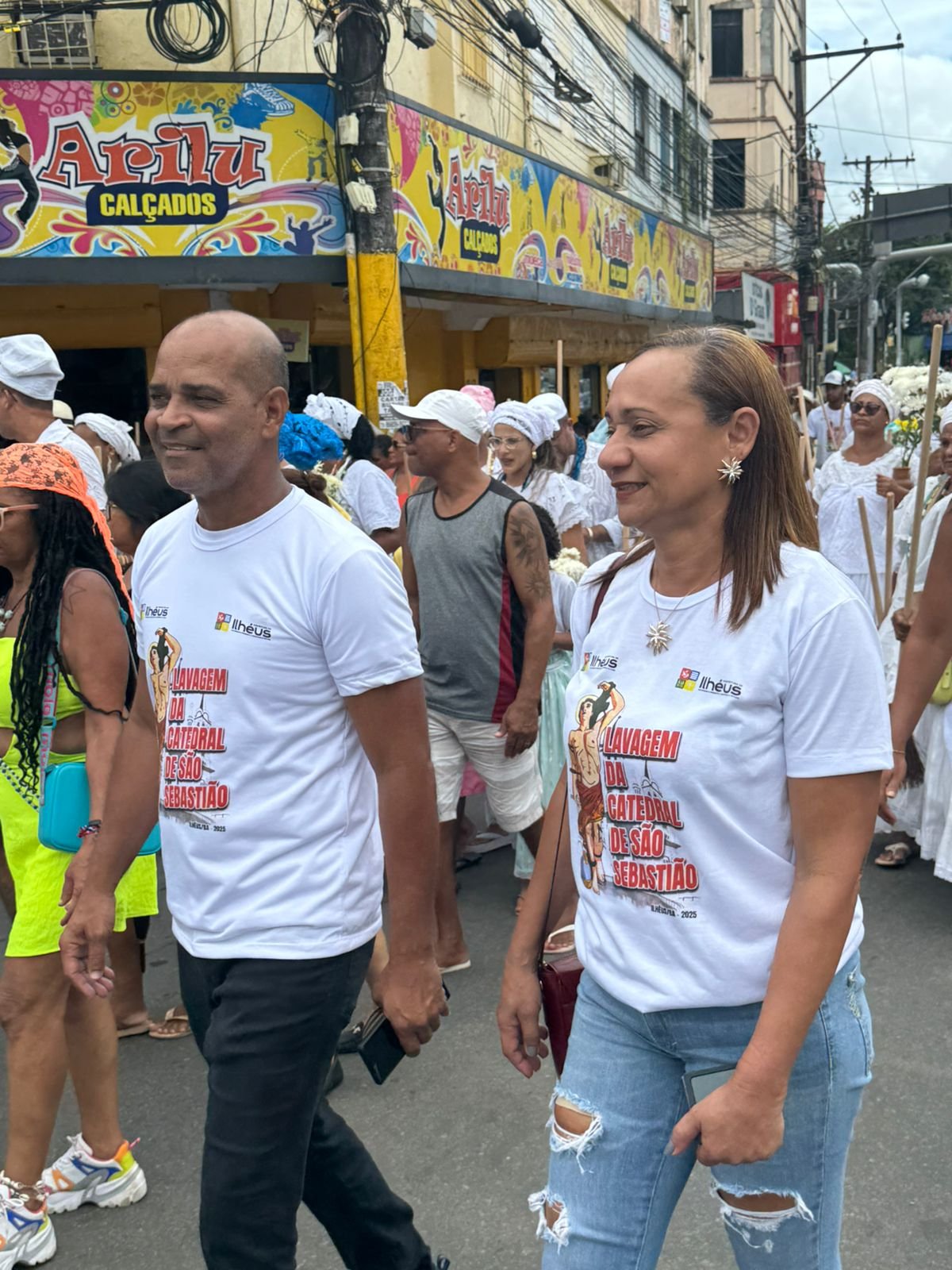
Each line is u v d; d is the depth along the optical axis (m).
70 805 2.75
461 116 13.24
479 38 13.57
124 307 9.64
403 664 2.19
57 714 2.87
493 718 4.28
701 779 1.77
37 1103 2.85
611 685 1.88
